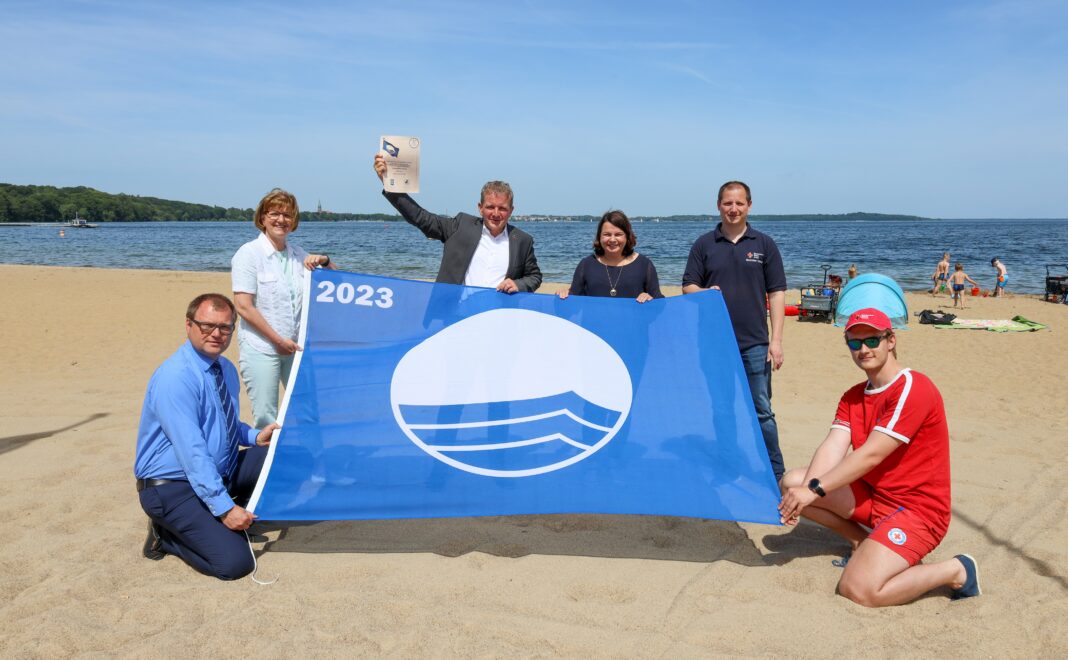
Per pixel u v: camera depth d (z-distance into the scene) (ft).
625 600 11.74
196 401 12.37
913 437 11.64
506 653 10.03
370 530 14.47
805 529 14.75
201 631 10.41
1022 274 106.22
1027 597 11.80
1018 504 16.15
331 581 12.22
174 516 12.31
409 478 12.98
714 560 13.23
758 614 11.18
